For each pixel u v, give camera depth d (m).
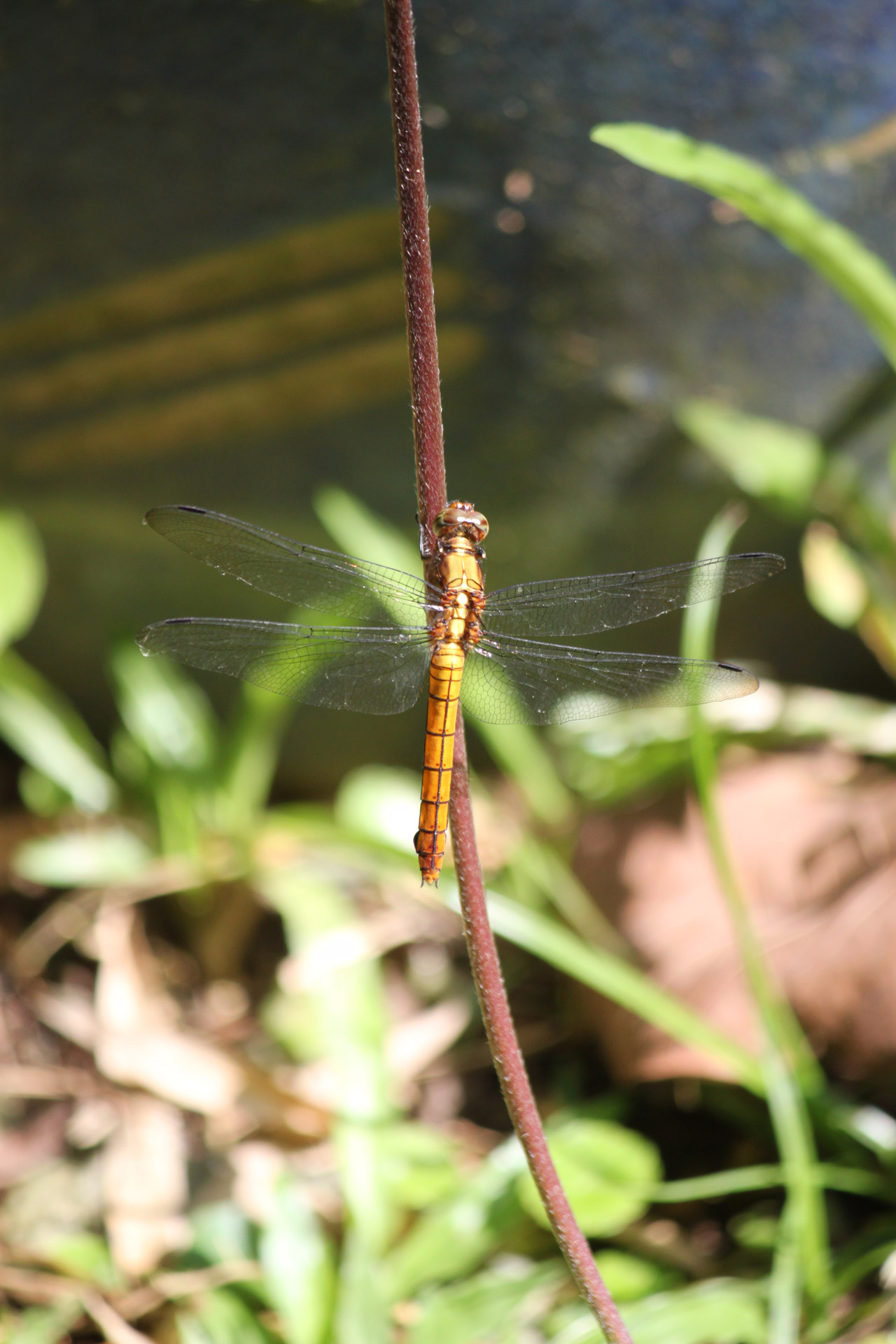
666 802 0.64
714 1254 0.60
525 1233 0.60
